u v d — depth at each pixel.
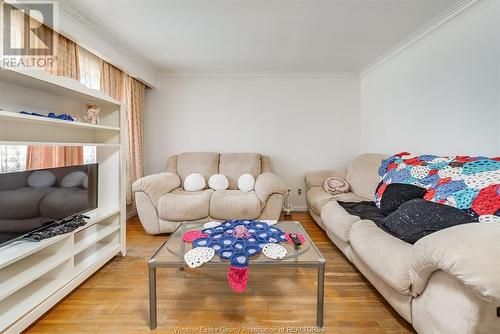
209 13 2.04
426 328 1.17
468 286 0.89
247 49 2.81
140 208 2.71
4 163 1.67
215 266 1.39
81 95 1.97
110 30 2.32
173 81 3.71
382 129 3.20
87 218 1.90
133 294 1.69
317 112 3.76
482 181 1.50
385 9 1.99
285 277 1.92
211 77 3.71
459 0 1.88
